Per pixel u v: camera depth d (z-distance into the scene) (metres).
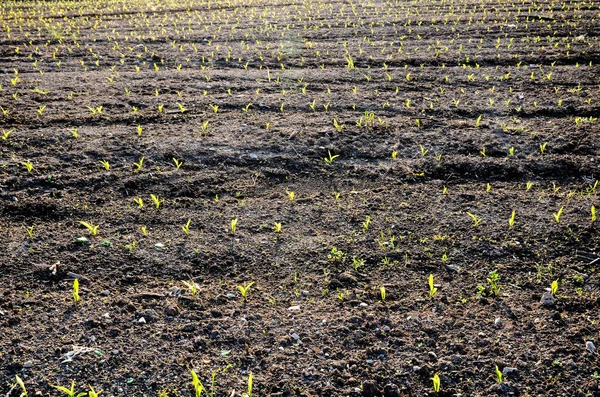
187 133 5.35
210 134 5.32
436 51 8.23
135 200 4.23
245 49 8.64
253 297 3.24
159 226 3.93
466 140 5.17
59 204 4.15
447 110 5.93
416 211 4.09
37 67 7.68
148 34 9.84
